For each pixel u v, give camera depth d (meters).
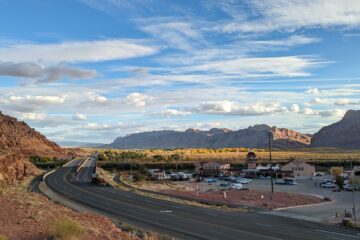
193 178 138.62
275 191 90.50
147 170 148.88
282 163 165.38
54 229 18.80
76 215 28.17
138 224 37.22
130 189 81.75
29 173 101.62
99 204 52.28
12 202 26.94
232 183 110.75
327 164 171.00
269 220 45.16
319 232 37.62
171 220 40.88
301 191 94.06
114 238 22.03
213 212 50.34
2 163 75.44
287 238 33.19
